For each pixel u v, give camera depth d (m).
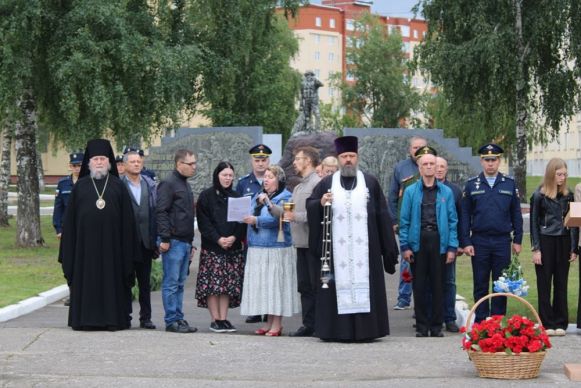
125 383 9.80
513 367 10.05
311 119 32.62
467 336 10.46
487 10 41.53
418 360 11.12
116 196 13.75
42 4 24.67
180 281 13.61
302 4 38.94
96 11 24.78
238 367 10.67
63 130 27.34
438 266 13.38
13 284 18.61
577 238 13.53
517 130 43.06
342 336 12.48
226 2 28.69
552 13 40.12
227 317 15.62
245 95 61.09
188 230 13.58
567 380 10.06
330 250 12.70
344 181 12.89
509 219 13.67
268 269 13.36
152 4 27.59
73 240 13.70
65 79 24.70
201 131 36.84
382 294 12.81
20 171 27.00
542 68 42.44
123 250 13.70
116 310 13.58
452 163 33.00
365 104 88.81
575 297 16.78
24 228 27.05
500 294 10.77
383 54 87.00
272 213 13.28
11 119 25.80
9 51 24.38
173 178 13.64
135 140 27.31
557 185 13.55
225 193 13.72
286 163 30.52
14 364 10.77
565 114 42.53
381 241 12.90
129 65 25.31
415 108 87.12
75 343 12.13
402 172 16.17
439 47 41.69
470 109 42.84
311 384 9.77
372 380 10.03
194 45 26.78
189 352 11.55
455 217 13.58
